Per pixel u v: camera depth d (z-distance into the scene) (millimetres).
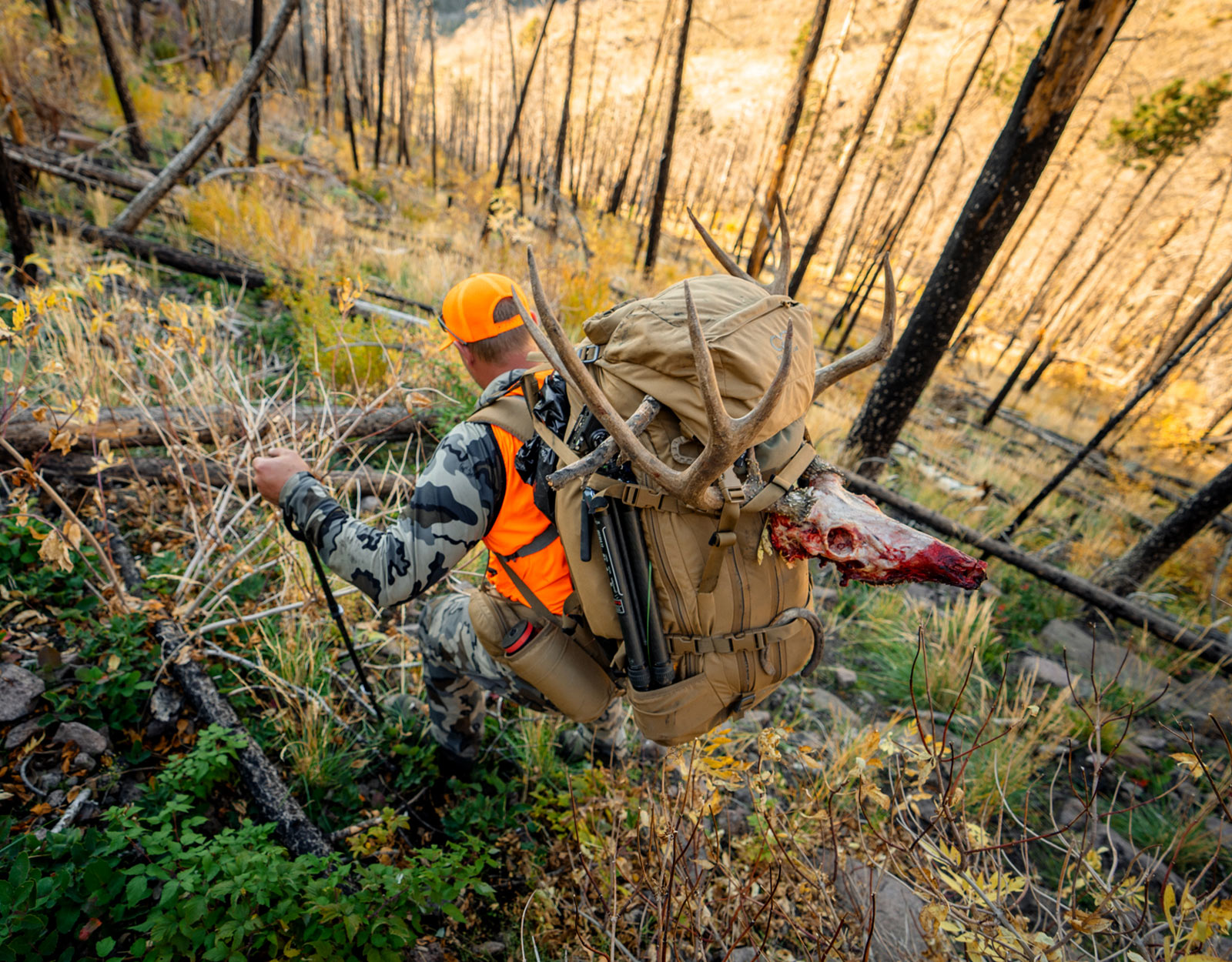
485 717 2244
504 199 6746
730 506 1091
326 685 2162
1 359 2814
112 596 2115
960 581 1027
